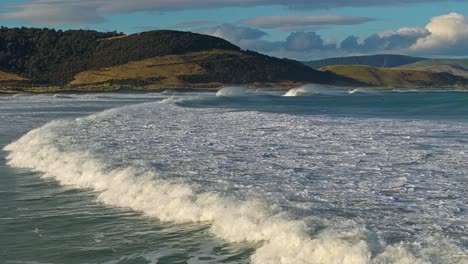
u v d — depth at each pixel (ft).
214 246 29.25
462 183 39.65
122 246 30.07
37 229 33.83
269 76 554.87
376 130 75.61
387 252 24.62
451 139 64.34
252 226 30.19
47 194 43.42
